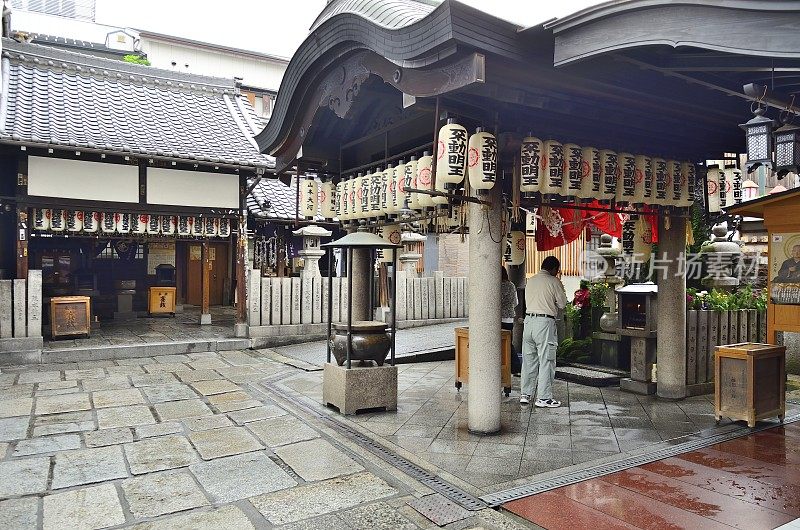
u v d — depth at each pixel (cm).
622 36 397
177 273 1922
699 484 454
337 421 640
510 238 867
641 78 529
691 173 684
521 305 1002
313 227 1430
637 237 788
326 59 642
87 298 1214
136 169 1212
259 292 1240
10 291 1027
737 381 623
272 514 404
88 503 421
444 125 539
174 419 650
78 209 1159
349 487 452
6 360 998
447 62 476
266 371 961
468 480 464
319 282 1312
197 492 443
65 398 750
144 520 395
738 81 515
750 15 335
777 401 640
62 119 1183
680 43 366
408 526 387
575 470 486
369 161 813
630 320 826
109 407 704
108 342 1155
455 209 715
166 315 1664
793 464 502
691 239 845
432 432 597
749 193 1017
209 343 1183
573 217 839
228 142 1359
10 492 441
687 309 818
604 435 590
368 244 663
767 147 430
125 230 1214
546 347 710
